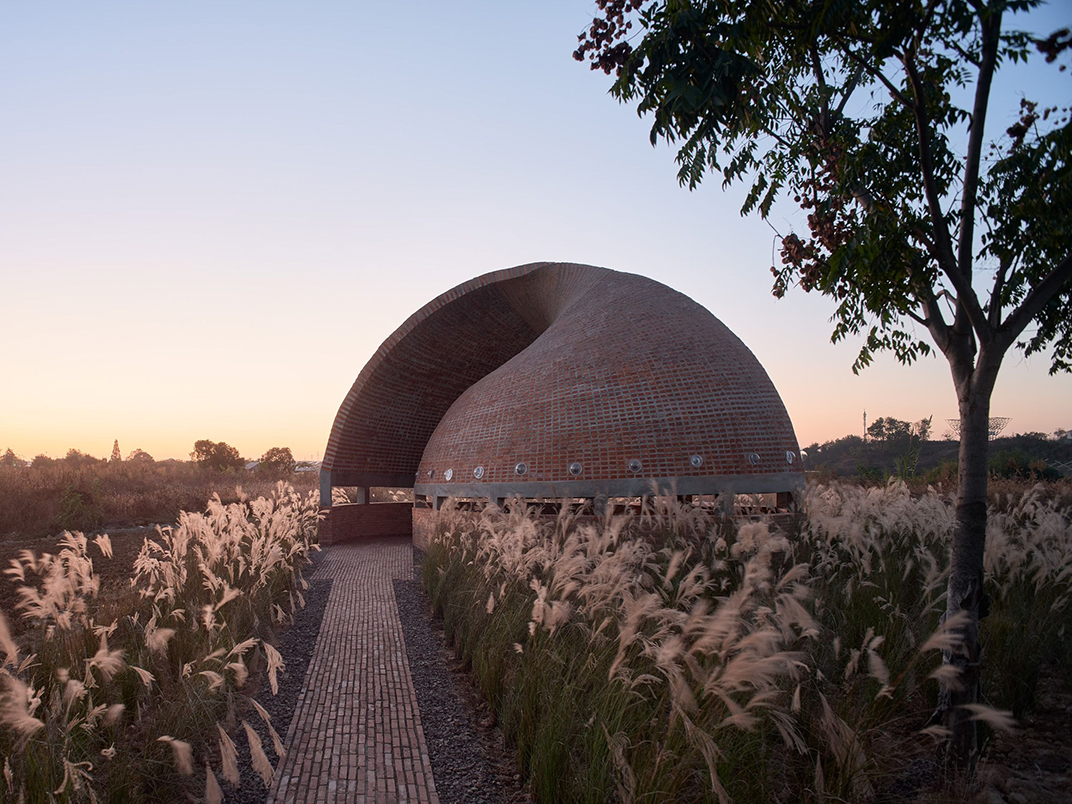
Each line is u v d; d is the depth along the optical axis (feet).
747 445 41.86
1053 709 17.61
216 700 17.79
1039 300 14.78
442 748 17.47
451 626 27.40
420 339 61.82
